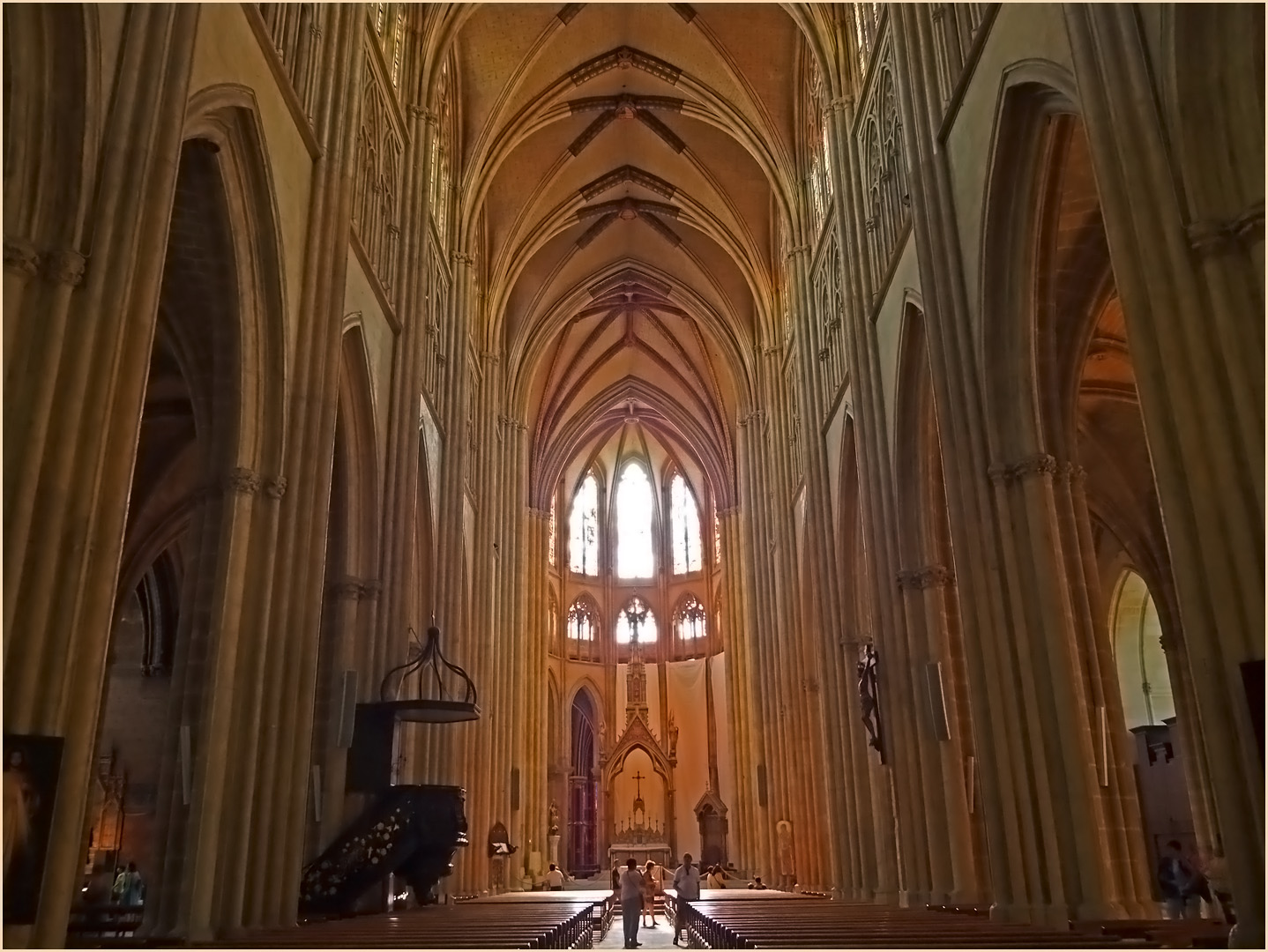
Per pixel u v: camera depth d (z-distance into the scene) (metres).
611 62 28.45
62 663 7.09
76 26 7.77
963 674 16.86
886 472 18.83
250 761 11.27
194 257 12.26
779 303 32.66
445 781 23.06
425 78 21.61
